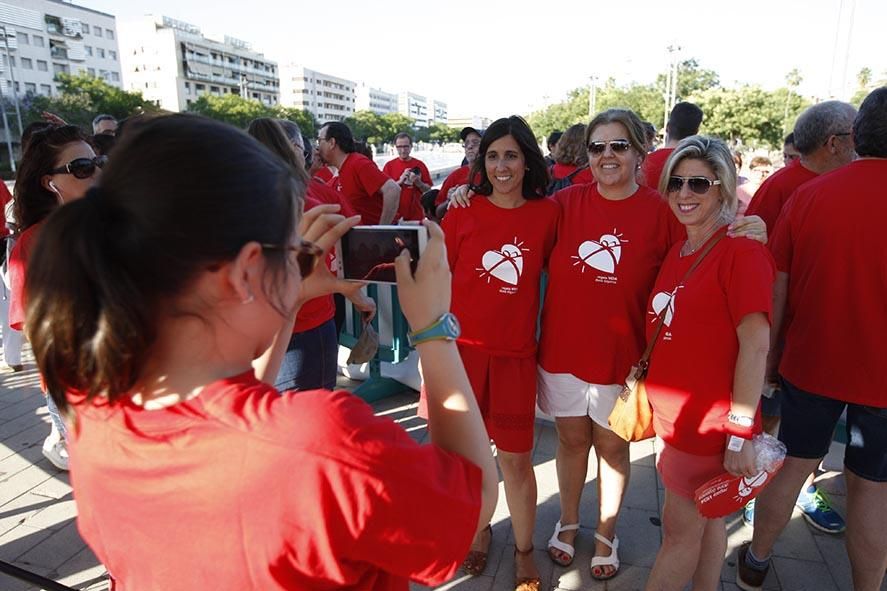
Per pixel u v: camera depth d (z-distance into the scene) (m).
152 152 0.67
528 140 2.25
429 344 0.91
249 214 0.69
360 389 4.22
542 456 3.44
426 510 0.74
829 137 2.58
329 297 2.61
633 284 2.21
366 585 0.79
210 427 0.69
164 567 0.73
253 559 0.69
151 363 0.70
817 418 2.19
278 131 2.30
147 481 0.71
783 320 2.32
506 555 2.63
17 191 2.38
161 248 0.65
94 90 56.81
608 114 2.21
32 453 3.52
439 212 3.85
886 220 1.94
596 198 2.32
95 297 0.64
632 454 3.47
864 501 2.13
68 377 0.70
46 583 1.92
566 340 2.32
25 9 72.00
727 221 1.90
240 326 0.73
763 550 2.34
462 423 0.89
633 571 2.51
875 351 2.01
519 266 2.31
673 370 1.94
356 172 4.62
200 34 114.50
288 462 0.67
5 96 53.84
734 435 1.82
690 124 4.05
